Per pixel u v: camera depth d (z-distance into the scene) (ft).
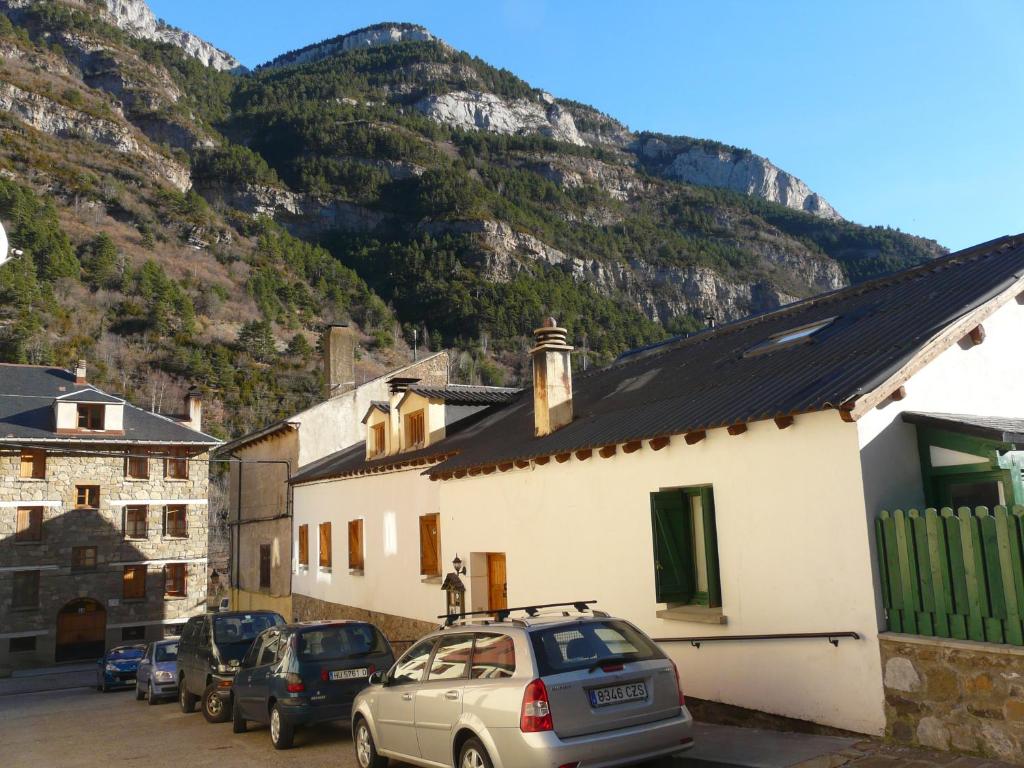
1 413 117.39
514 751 19.07
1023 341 29.66
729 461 29.22
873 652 23.56
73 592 116.37
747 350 39.86
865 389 23.97
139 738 39.09
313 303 455.63
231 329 378.12
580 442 35.47
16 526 114.11
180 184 608.60
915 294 34.91
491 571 45.62
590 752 18.79
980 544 21.18
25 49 649.20
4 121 521.24
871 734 23.48
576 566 37.01
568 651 20.15
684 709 20.67
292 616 78.89
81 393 119.03
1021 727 19.89
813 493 25.80
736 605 28.53
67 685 97.30
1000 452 23.47
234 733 37.76
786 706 26.35
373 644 34.04
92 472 119.65
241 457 99.91
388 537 59.77
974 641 21.01
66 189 477.36
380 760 25.98
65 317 321.52
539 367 42.75
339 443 84.48
